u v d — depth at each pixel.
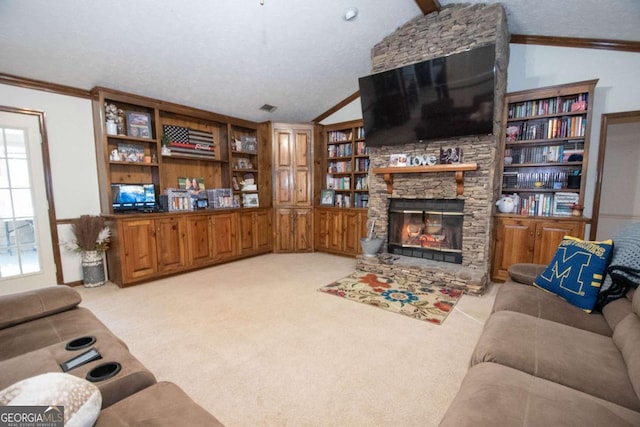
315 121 5.49
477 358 1.33
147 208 3.81
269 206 5.19
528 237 3.31
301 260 4.74
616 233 1.89
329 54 3.82
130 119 3.63
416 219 3.97
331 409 1.57
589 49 3.30
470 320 2.58
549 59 3.47
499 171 3.55
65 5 2.37
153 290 3.32
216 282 3.61
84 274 3.43
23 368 1.06
